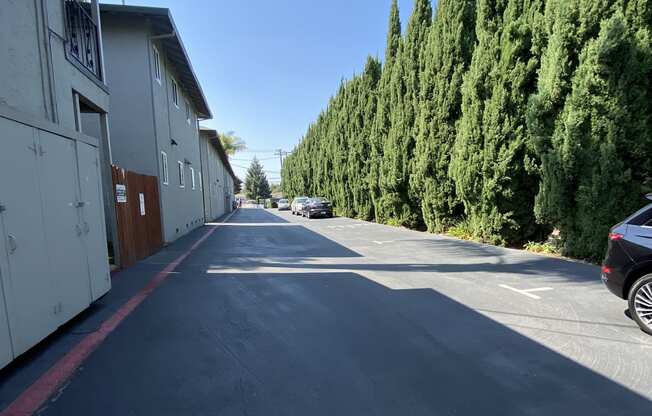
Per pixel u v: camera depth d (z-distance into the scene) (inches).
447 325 177.2
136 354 150.5
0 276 131.1
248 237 563.5
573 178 311.4
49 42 225.5
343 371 134.3
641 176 284.8
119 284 264.2
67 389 124.8
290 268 315.6
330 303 213.8
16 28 195.9
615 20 272.4
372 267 314.0
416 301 214.7
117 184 316.8
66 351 154.4
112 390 123.7
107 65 450.3
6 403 117.1
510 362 139.3
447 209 541.0
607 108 284.0
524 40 373.1
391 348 152.7
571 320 181.2
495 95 386.9
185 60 553.0
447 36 498.3
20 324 140.3
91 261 203.6
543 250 369.7
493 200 404.8
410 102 605.3
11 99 190.7
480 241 452.1
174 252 413.7
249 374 133.0
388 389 122.0
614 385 122.3
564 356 143.4
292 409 111.5
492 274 279.4
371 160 799.1
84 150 200.4
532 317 185.9
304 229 692.7
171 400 117.2
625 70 275.3
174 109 578.6
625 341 156.3
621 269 172.6
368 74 875.4
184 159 637.9
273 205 2519.7
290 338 164.4
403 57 622.5
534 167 369.7
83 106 301.1
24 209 146.7
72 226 183.8
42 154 161.2
